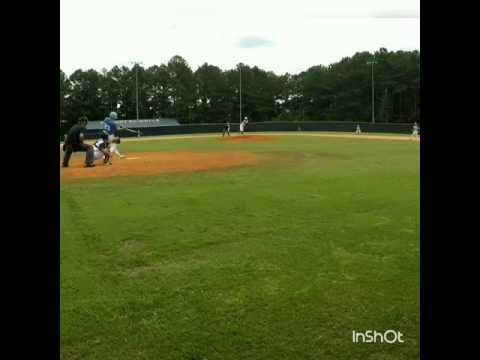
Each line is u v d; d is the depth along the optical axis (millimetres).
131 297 5105
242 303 4945
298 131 53750
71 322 4535
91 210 9219
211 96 80062
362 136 41156
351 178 13477
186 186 12156
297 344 4160
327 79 76438
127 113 74375
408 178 13430
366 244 6914
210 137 43000
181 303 4957
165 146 29188
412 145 28094
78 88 70938
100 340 4223
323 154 21750
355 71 73125
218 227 7871
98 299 5055
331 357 3969
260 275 5719
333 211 9039
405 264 6047
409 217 8547
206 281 5535
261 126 54531
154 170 15586
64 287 5363
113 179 13500
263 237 7297
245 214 8789
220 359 3943
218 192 11156
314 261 6188
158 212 9000
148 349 4086
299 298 5059
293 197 10453
